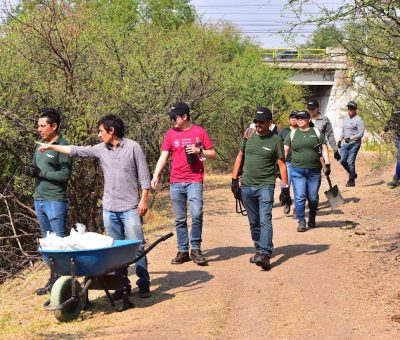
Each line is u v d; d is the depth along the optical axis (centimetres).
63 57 1158
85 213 1188
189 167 917
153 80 1362
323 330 659
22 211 1162
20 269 1142
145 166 764
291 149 1172
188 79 1719
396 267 880
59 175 807
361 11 802
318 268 890
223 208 1490
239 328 670
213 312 717
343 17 803
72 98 1106
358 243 1031
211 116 2005
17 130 1048
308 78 2580
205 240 1106
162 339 636
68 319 705
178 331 659
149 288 792
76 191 1162
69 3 1248
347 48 944
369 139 2441
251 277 855
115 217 766
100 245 684
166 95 1425
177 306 743
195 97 1767
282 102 2459
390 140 1597
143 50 1477
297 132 1148
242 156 927
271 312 718
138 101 1278
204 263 920
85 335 656
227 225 1255
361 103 1532
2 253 1106
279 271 879
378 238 1062
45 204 813
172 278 861
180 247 939
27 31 1169
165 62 1530
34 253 1184
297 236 1104
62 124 1092
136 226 761
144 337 643
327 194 1235
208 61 1966
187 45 1736
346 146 1642
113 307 732
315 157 1142
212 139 2312
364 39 934
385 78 999
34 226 1146
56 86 1122
